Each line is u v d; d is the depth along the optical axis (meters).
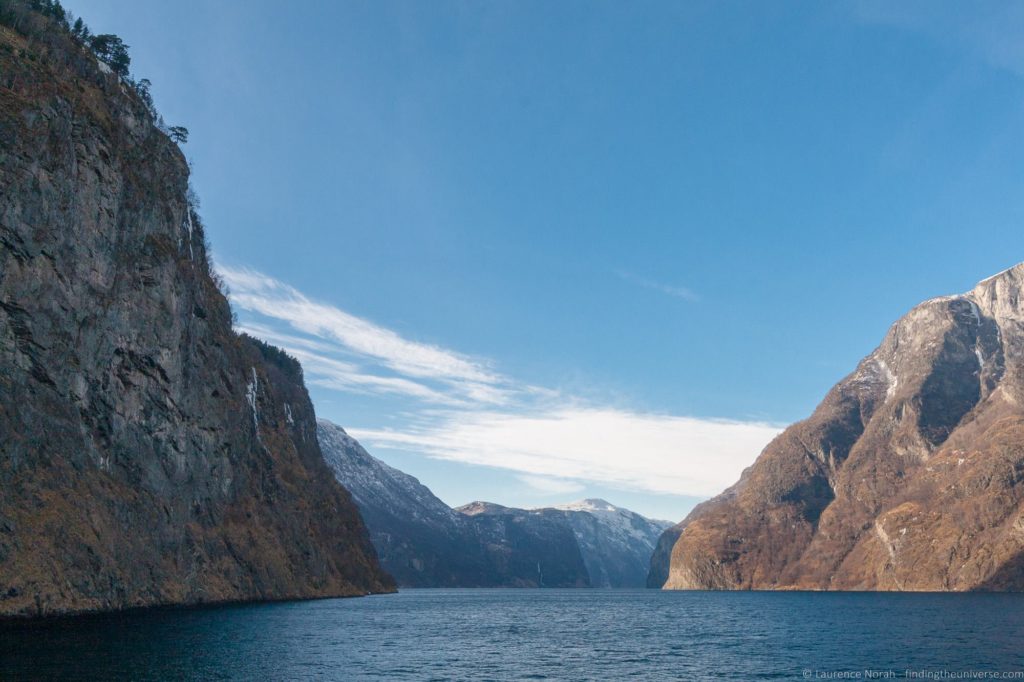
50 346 93.38
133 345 112.25
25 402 88.62
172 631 79.31
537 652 84.38
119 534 98.25
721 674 67.38
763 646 89.44
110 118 114.56
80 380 99.56
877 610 155.00
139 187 119.94
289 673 60.84
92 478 98.31
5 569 76.69
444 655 79.50
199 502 131.75
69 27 136.75
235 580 134.00
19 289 90.00
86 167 104.31
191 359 133.75
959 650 80.12
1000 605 163.50
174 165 135.88
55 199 95.62
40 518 83.81
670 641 97.69
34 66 100.56
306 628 98.62
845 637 97.75
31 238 91.50
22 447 85.50
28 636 67.31
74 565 85.50
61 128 97.94
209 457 137.00
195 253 161.38
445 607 196.50
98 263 105.75
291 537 172.50
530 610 189.75
